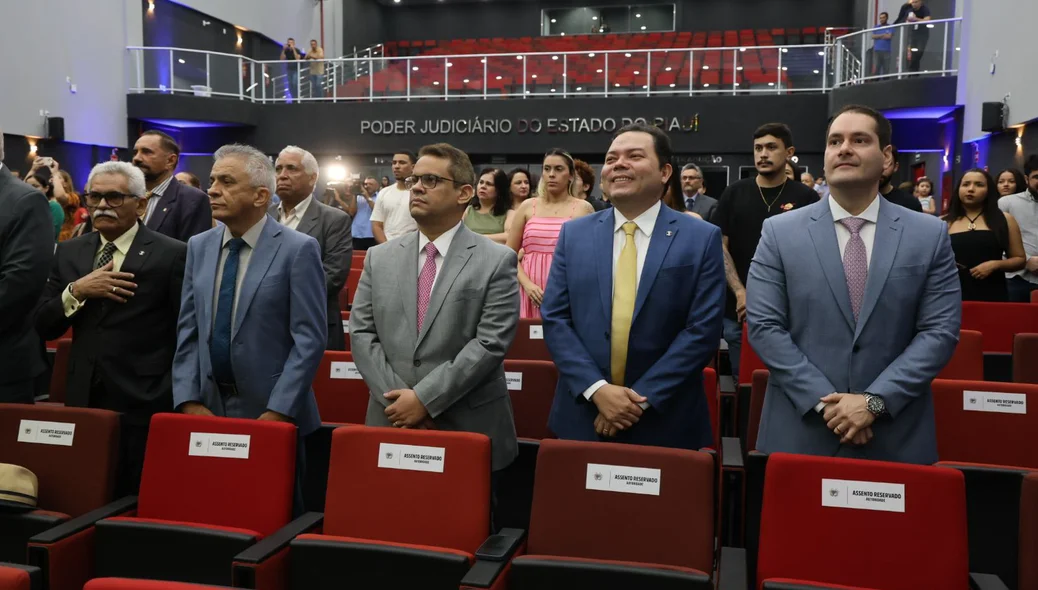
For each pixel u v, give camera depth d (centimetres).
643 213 278
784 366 245
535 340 455
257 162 288
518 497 306
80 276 314
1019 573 214
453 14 2461
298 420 295
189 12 1698
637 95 1473
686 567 226
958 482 214
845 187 245
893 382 233
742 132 1436
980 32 1105
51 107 1339
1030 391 297
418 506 246
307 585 230
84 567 247
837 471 221
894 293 242
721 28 2320
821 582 217
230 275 292
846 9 2239
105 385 303
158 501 262
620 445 239
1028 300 599
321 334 294
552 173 458
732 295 434
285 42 2019
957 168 1219
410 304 282
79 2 1406
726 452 295
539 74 1506
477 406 284
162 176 395
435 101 1545
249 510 255
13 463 277
